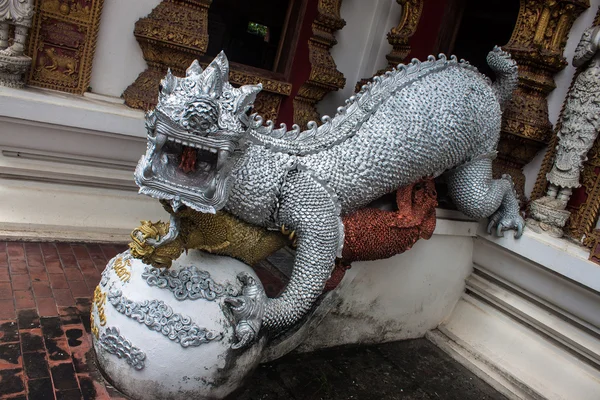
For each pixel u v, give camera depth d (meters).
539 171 4.19
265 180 2.55
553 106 4.13
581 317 3.58
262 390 2.97
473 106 3.24
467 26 4.80
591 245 3.64
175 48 4.27
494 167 4.29
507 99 3.84
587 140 3.71
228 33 5.05
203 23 4.34
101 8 4.29
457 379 3.72
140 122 4.15
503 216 3.84
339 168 2.76
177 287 2.41
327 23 5.03
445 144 3.09
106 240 4.21
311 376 3.24
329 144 2.83
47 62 4.24
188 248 2.56
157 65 4.48
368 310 3.65
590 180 3.85
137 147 4.27
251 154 2.56
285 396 2.98
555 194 3.95
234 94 2.23
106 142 4.13
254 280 2.62
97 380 2.65
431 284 4.00
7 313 3.01
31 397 2.42
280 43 5.30
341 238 2.79
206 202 2.26
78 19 4.25
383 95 3.04
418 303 3.99
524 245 3.76
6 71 3.81
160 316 2.34
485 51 4.70
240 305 2.45
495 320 4.08
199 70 2.36
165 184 2.23
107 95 4.55
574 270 3.46
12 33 4.01
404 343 4.05
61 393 2.49
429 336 4.22
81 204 4.21
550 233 3.84
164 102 2.13
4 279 3.35
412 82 3.15
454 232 3.90
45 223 4.02
